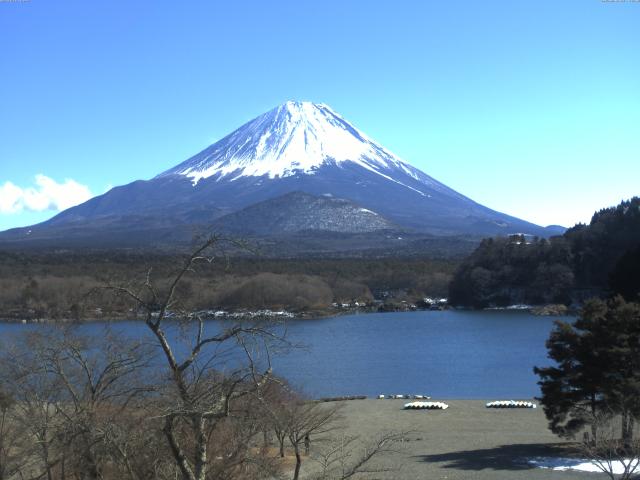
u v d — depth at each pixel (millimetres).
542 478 32719
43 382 23453
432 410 57188
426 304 187875
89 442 18125
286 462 33812
